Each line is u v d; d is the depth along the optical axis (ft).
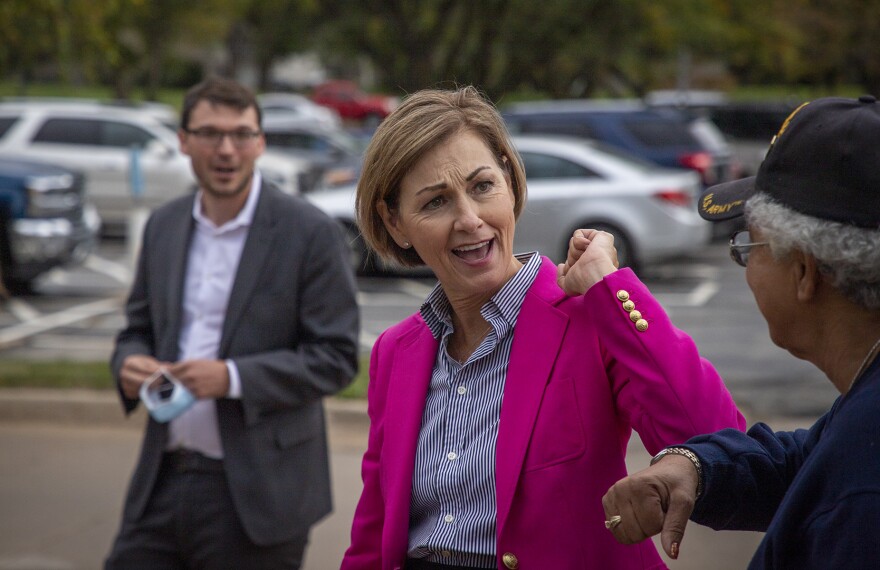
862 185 4.51
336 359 10.71
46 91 135.54
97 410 23.15
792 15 86.07
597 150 41.65
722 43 79.41
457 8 57.11
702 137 50.55
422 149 6.42
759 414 22.81
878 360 4.61
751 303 36.14
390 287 40.73
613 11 55.93
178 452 10.53
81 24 34.73
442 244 6.49
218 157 10.68
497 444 6.29
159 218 11.27
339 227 11.13
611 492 5.15
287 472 10.64
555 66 71.72
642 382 5.78
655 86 97.30
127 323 11.37
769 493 5.38
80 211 39.01
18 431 22.80
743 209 5.26
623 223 39.65
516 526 6.17
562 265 6.54
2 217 36.65
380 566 7.29
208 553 10.48
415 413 6.77
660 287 39.58
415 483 6.67
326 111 123.44
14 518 18.06
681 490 5.01
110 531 17.61
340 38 59.47
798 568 4.55
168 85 171.53
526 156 41.01
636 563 6.12
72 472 20.35
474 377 6.61
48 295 38.91
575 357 6.22
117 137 52.90
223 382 10.23
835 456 4.44
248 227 10.87
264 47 80.07
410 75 53.47
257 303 10.71
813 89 116.06
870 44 87.81
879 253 4.49
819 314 4.82
